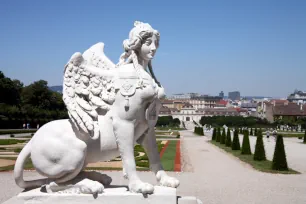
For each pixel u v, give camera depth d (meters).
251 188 10.02
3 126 46.88
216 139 32.28
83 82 4.69
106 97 4.64
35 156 4.60
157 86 4.86
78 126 4.56
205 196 8.77
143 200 4.46
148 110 4.72
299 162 17.02
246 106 196.38
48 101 60.19
